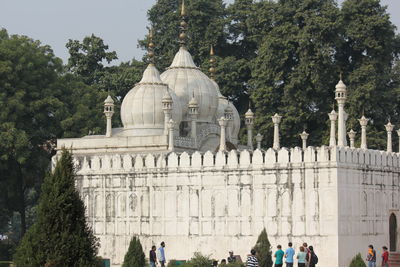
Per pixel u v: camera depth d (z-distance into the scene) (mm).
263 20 150750
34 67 123812
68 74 136000
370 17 139750
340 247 89312
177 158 99000
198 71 121312
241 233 94500
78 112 127250
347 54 146500
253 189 94125
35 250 53906
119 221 102062
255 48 169125
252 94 147250
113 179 102812
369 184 95500
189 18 167500
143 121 111938
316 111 143375
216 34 165000
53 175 55250
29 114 122062
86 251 54219
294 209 91688
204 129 113188
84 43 164750
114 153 108375
